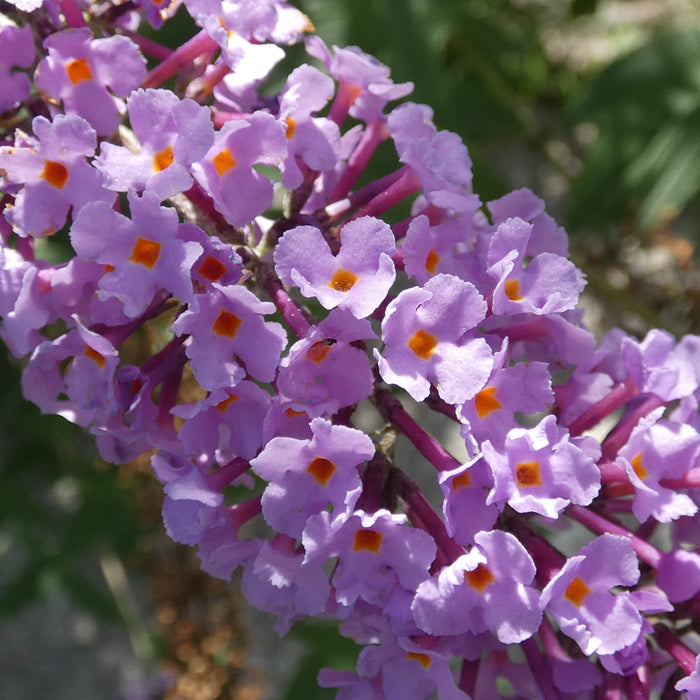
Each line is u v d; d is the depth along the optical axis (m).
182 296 0.10
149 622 0.25
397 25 0.16
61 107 0.11
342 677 0.11
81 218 0.10
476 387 0.10
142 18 0.15
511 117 0.24
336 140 0.11
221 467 0.11
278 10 0.11
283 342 0.10
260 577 0.10
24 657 0.26
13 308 0.10
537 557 0.10
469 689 0.11
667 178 0.21
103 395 0.10
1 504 0.21
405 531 0.10
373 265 0.10
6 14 0.11
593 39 0.27
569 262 0.10
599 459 0.11
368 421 0.23
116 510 0.21
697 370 0.11
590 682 0.11
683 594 0.10
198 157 0.10
